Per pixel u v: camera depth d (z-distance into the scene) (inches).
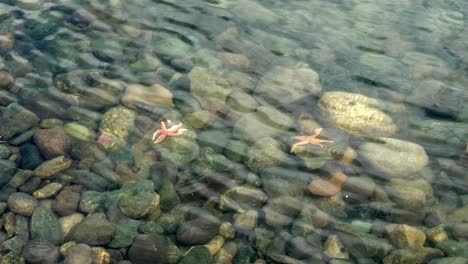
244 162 67.8
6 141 68.3
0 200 62.1
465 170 69.4
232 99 76.0
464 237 62.2
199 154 68.2
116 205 62.5
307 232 61.5
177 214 62.3
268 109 75.1
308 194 65.1
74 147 68.1
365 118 75.0
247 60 83.8
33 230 59.6
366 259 59.7
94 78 77.6
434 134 74.5
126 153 67.9
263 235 61.1
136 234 60.2
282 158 68.4
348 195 65.3
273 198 64.3
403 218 63.6
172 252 59.1
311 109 76.1
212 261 58.7
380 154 70.0
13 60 79.3
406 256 60.1
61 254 58.1
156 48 84.1
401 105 79.0
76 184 64.4
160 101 74.7
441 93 81.9
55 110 72.6
